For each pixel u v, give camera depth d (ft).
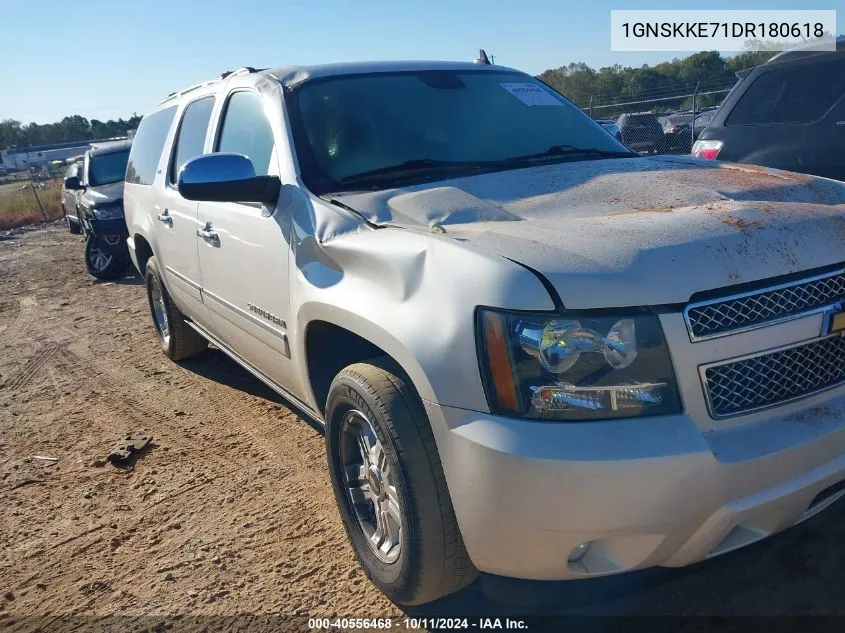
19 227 76.74
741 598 8.51
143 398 17.40
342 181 10.58
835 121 17.20
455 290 7.27
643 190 9.17
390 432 7.83
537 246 7.34
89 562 10.70
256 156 12.01
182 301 16.63
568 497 6.57
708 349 6.88
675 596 8.67
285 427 14.87
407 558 8.00
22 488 13.23
